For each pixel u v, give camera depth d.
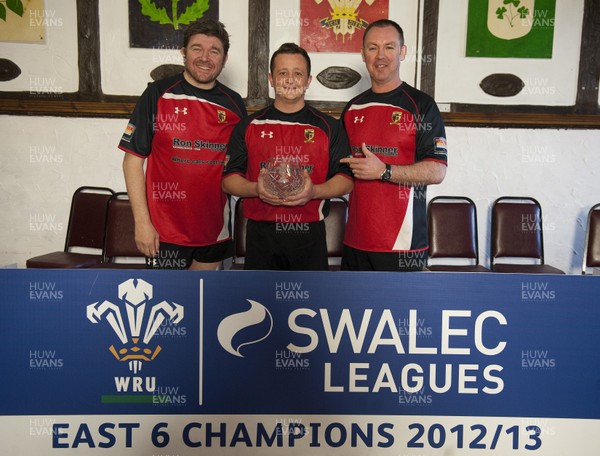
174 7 3.69
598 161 3.88
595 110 3.84
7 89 3.72
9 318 1.62
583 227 3.95
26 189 3.81
